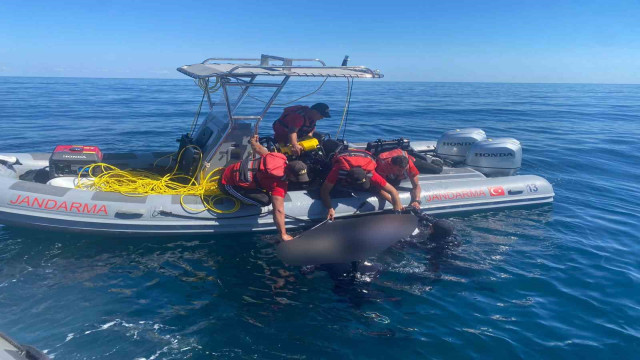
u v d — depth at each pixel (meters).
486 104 26.14
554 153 10.09
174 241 4.78
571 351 3.19
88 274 4.11
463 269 4.38
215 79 5.16
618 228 5.47
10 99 20.78
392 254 4.65
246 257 4.54
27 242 4.63
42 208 4.54
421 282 4.14
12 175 5.51
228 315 3.57
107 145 9.91
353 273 4.20
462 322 3.53
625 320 3.56
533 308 3.73
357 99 26.91
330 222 4.05
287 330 3.40
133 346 3.13
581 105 27.27
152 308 3.62
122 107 18.06
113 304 3.65
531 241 5.04
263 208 4.90
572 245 4.94
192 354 3.08
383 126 14.37
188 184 5.43
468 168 6.50
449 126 14.80
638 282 4.16
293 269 4.34
